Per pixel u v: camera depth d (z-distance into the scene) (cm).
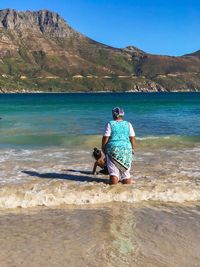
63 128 2450
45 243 614
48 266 535
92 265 541
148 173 1106
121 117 962
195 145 1700
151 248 602
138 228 686
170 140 1836
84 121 3014
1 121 3027
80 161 1314
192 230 682
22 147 1644
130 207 808
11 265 536
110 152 939
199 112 4209
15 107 6025
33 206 812
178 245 616
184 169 1172
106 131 940
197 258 571
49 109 5212
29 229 676
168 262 555
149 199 859
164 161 1311
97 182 997
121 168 940
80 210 786
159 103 7688
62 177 1062
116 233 662
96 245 609
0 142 1802
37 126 2586
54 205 819
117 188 896
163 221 725
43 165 1238
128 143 945
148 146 1673
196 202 851
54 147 1653
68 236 645
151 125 2664
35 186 930
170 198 864
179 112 4241
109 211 780
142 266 541
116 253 581
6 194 848
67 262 549
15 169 1174
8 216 747
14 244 609
